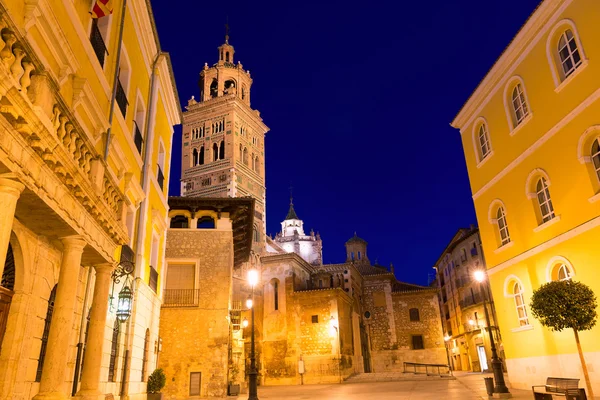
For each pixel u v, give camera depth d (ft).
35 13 28.43
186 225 92.32
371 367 149.48
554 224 52.49
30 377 30.30
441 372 141.90
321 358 122.42
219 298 83.35
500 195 64.18
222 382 77.51
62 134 26.76
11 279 29.53
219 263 86.17
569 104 50.24
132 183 50.03
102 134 41.52
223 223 90.79
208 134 251.19
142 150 57.93
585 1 47.91
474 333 152.87
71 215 28.37
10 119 20.76
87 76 37.60
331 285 143.43
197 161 249.55
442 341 146.92
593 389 45.37
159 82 65.51
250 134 262.47
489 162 67.41
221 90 262.47
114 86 43.93
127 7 50.29
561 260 50.72
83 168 30.40
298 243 353.10
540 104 55.21
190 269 86.33
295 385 116.67
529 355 56.95
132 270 47.06
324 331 124.88
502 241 64.95
